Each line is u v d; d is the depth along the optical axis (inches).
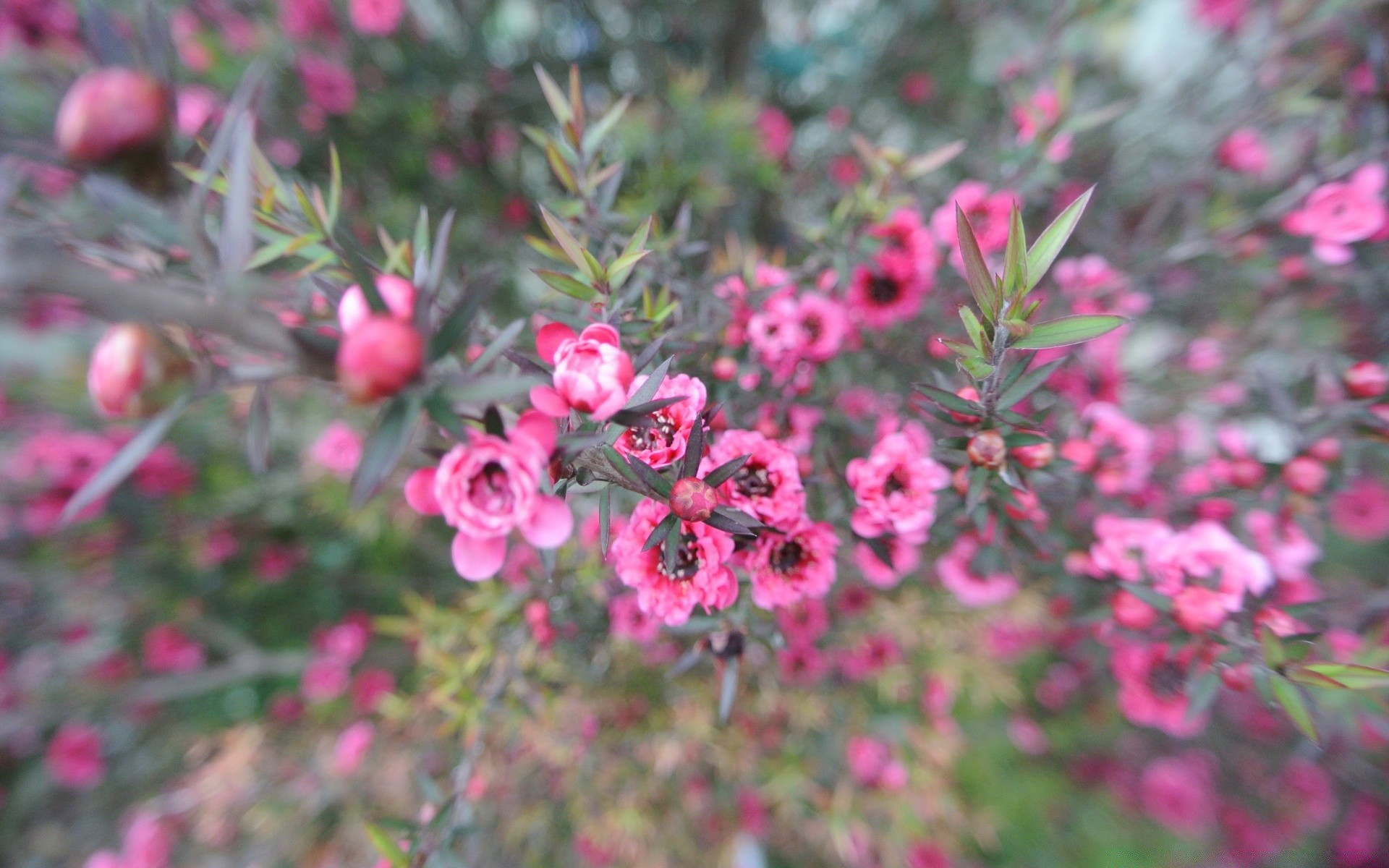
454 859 4.8
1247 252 7.0
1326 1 7.0
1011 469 4.2
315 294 4.1
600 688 7.0
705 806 8.7
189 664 10.5
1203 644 4.5
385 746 8.8
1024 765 11.7
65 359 9.9
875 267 5.3
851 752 8.1
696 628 4.4
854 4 12.3
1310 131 8.4
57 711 9.8
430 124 9.2
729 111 8.8
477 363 2.9
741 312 5.3
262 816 8.8
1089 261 7.1
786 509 4.2
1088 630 7.0
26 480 9.3
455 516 2.8
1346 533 8.6
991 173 8.0
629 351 4.5
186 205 2.6
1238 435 6.4
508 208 10.4
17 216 3.3
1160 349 10.0
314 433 10.4
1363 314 8.0
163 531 10.2
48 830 11.2
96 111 2.5
